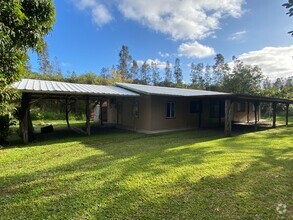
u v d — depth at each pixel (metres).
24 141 8.77
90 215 3.04
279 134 11.38
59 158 6.25
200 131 12.79
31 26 5.21
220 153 6.62
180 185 4.07
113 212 3.12
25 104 8.98
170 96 12.63
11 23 4.43
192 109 15.04
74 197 3.60
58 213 3.10
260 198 3.53
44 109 20.80
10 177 4.59
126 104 14.51
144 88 14.16
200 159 5.89
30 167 5.33
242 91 33.88
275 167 5.14
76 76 28.94
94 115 19.00
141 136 10.67
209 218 2.95
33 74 26.69
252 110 20.67
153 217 2.98
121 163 5.57
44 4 5.44
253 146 7.86
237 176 4.54
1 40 4.15
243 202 3.39
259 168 5.06
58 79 27.55
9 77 5.48
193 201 3.44
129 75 50.38
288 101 14.76
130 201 3.45
